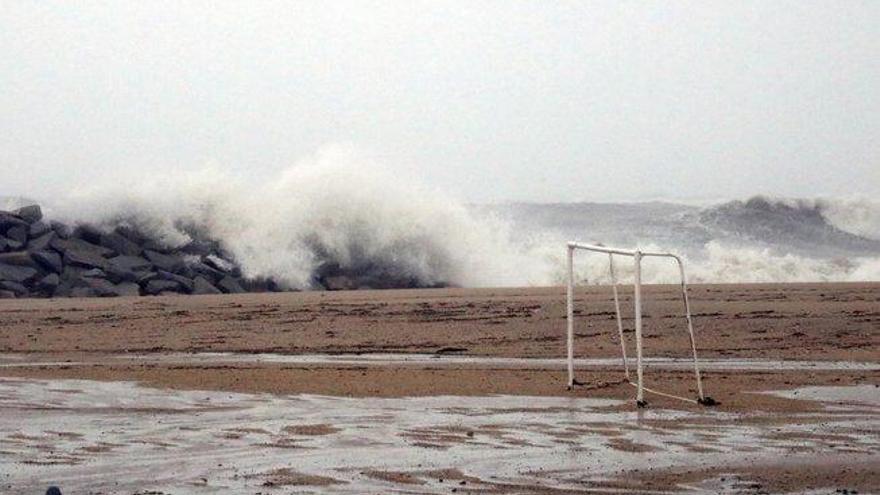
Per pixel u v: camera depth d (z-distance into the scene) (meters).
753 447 19.12
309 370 29.44
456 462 17.97
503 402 24.17
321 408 23.44
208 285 60.44
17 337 39.31
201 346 36.50
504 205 89.00
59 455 18.58
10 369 30.34
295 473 17.19
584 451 18.84
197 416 22.48
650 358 31.89
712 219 87.94
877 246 84.44
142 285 58.88
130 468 17.55
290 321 43.44
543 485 16.34
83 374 28.98
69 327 42.22
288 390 25.94
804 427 21.03
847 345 34.22
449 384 26.75
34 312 47.34
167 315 46.03
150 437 20.20
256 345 36.62
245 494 15.84
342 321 43.16
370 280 67.31
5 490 16.06
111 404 24.02
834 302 46.78
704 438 19.97
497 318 43.06
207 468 17.55
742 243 83.31
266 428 21.08
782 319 40.34
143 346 36.66
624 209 91.31
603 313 43.66
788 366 29.92
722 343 34.97
